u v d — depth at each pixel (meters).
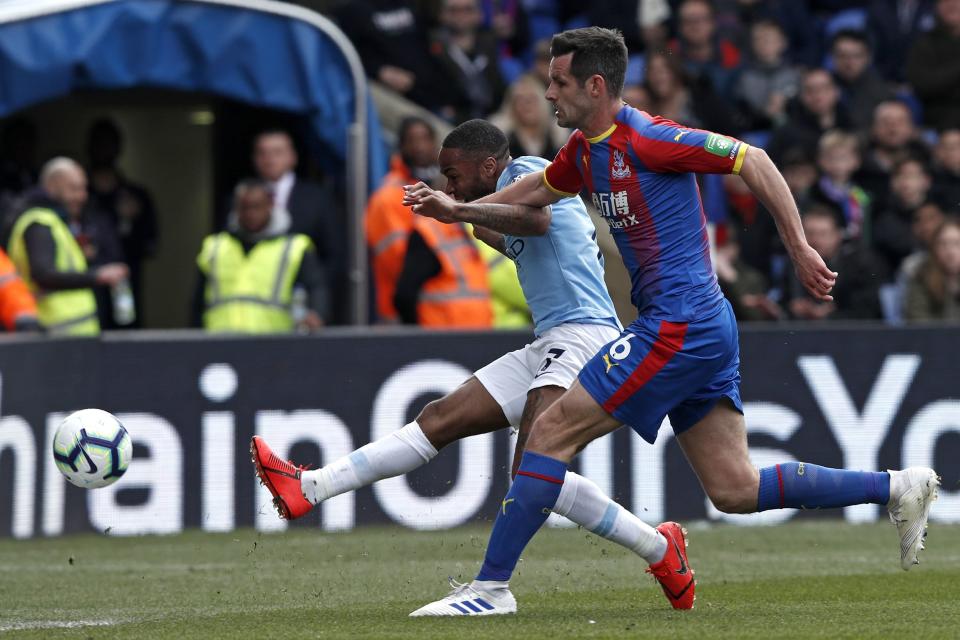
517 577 24.77
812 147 42.03
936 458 33.62
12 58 35.00
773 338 33.53
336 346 33.25
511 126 38.97
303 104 37.34
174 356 32.94
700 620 18.41
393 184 35.78
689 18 46.03
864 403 33.62
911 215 39.62
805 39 49.25
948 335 33.62
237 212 35.88
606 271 35.72
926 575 24.42
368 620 18.89
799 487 18.95
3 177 38.53
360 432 33.22
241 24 36.78
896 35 49.94
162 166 44.97
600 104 18.23
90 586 24.14
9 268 33.84
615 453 33.16
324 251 37.34
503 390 20.03
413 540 30.80
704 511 33.38
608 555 28.16
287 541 30.84
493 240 20.92
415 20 43.06
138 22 36.00
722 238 37.38
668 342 18.00
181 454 32.88
